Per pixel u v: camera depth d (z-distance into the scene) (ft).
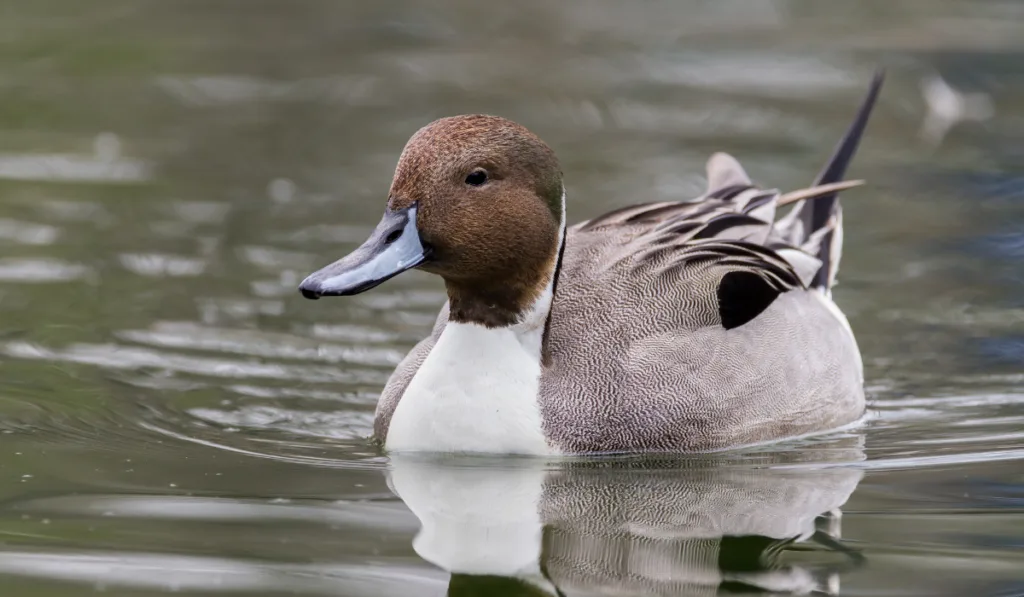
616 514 30.50
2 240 50.08
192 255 49.44
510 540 28.78
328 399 38.75
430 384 34.22
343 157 60.85
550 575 26.91
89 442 34.27
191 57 75.77
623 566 27.50
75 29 79.30
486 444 33.88
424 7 88.58
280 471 32.83
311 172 58.75
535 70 76.28
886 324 45.60
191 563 26.91
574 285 36.24
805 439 36.47
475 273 32.83
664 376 34.83
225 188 56.54
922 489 32.24
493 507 30.78
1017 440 36.09
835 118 68.44
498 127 32.81
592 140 64.49
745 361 36.01
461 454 34.06
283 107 68.33
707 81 74.54
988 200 57.47
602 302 35.78
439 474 32.99
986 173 60.85
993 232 53.88
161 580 26.14
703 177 59.00
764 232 39.55
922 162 62.39
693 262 37.06
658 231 38.09
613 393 34.42
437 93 71.26
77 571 26.45
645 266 36.73
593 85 73.67
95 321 43.55
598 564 27.58
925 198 57.77
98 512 29.58
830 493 31.99
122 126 64.54
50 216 52.80
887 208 56.70
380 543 28.37
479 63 77.46
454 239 32.22
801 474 33.47
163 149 61.46
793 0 90.27
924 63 76.95
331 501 30.78
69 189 55.93
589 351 34.88
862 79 74.59
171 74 72.79
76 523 28.91
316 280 30.99
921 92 72.28
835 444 36.01
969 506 31.01
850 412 38.06
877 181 59.88
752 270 36.99
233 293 46.39
